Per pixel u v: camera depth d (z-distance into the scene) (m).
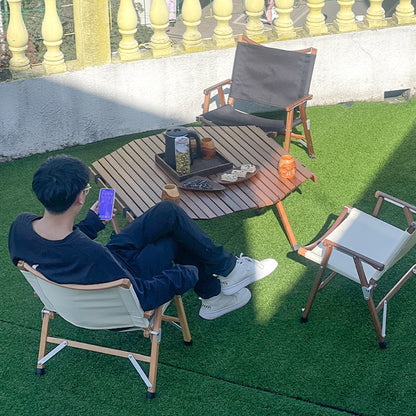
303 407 3.55
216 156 4.91
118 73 6.08
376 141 6.25
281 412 3.52
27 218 3.19
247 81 6.14
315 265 4.64
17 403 3.61
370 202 5.36
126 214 4.34
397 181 5.61
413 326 4.08
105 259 3.11
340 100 6.99
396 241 4.14
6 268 4.66
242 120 5.90
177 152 4.55
